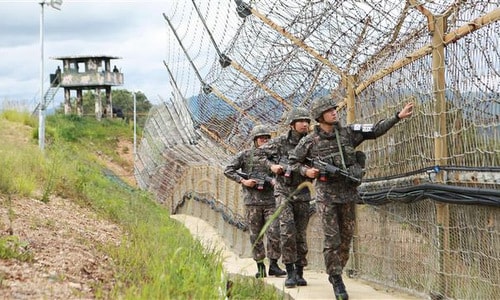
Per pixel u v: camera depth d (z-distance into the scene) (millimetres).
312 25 9688
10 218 8422
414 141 8156
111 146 53375
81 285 6633
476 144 6625
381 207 9227
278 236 10711
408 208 8383
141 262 8133
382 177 9164
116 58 60906
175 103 22109
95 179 19312
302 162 8477
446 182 7301
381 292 8820
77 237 9242
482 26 6309
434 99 7406
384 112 9062
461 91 6879
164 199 32375
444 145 7301
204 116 16516
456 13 7016
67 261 7508
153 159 33469
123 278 7277
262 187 10711
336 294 8297
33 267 6914
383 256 9227
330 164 8250
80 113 61438
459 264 7156
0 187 11555
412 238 8312
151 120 34375
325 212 8320
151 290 6359
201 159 22500
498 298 6398
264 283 9500
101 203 14086
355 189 8414
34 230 8922
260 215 10797
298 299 8539
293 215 9656
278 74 11703
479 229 6727
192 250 9141
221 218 18047
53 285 6367
